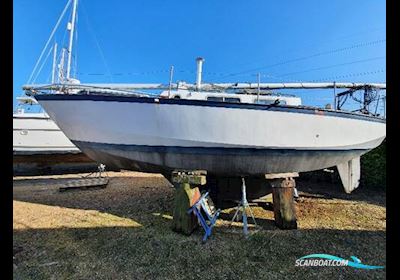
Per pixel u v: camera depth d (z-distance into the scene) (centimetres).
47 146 887
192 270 275
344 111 411
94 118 388
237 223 421
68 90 421
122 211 476
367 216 461
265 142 377
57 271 267
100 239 346
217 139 369
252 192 491
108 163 432
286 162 403
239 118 364
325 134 405
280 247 333
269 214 471
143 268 277
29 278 253
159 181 825
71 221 414
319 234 376
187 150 379
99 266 279
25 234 358
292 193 413
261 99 465
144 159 399
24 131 865
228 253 315
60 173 959
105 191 655
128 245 330
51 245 325
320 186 728
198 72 536
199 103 359
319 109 392
